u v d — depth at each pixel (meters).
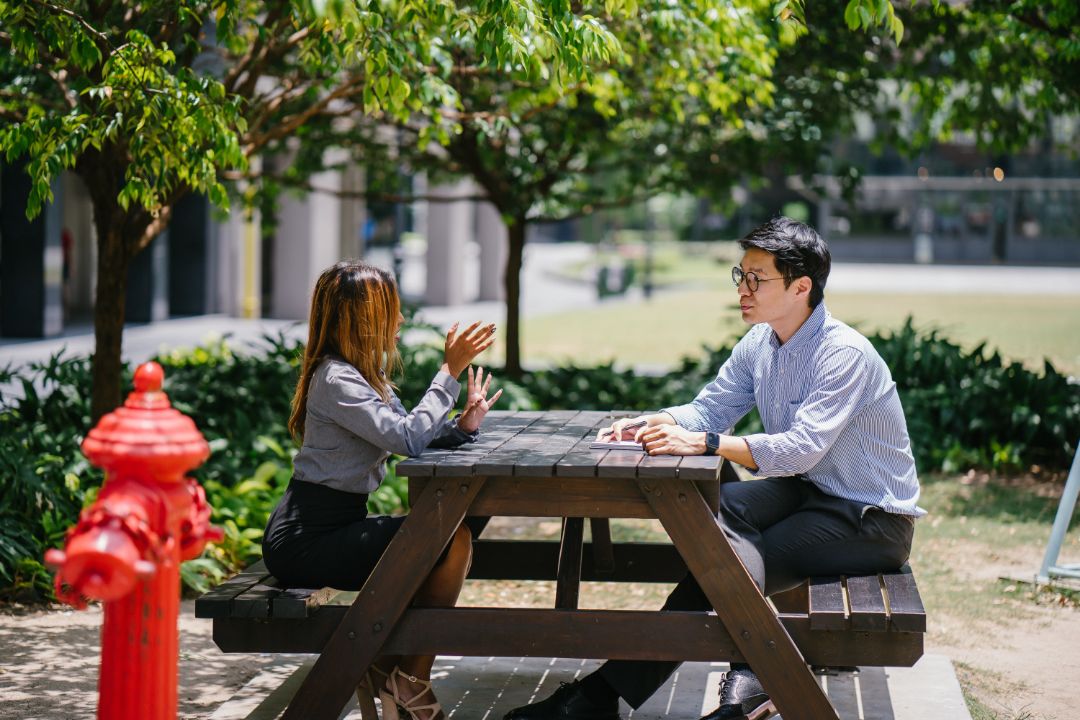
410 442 3.60
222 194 5.22
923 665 4.78
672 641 3.55
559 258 72.50
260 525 6.78
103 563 2.51
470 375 3.89
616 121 10.34
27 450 6.92
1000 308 30.05
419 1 4.76
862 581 3.80
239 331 20.56
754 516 3.98
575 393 11.51
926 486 8.91
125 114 5.56
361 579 3.72
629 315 30.09
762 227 3.98
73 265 23.33
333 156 23.48
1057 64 9.02
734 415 4.36
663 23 6.30
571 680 4.70
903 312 28.33
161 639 2.75
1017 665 5.11
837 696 4.42
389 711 3.73
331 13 3.48
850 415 3.85
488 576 4.92
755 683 3.77
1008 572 6.57
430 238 29.56
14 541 6.06
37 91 7.77
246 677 4.89
